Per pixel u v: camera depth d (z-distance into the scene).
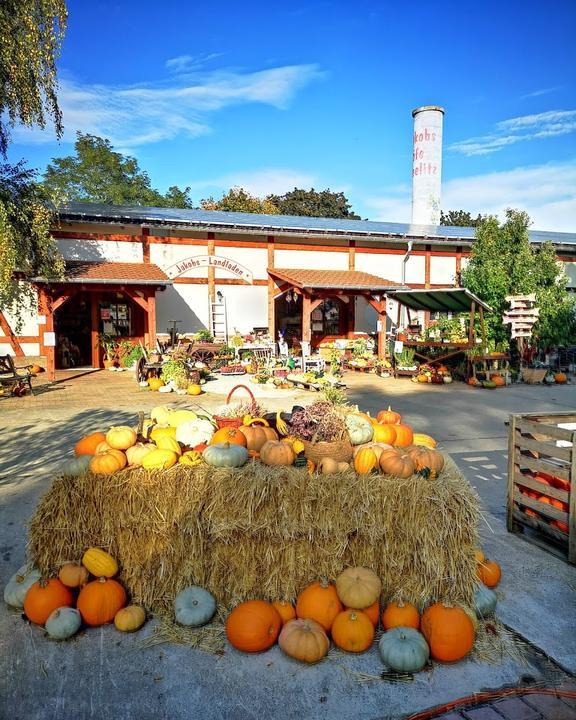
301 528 3.43
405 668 3.01
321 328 20.98
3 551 4.42
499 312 17.00
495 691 2.90
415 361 17.33
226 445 3.74
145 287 15.48
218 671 3.04
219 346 16.84
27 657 3.16
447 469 4.01
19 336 16.62
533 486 4.68
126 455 3.82
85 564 3.53
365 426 4.09
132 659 3.14
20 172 13.72
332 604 3.32
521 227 17.92
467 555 3.48
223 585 3.54
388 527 3.47
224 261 18.80
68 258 17.02
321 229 19.31
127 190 44.53
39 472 6.51
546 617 3.59
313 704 2.81
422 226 24.20
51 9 11.04
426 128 26.31
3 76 11.16
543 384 15.23
